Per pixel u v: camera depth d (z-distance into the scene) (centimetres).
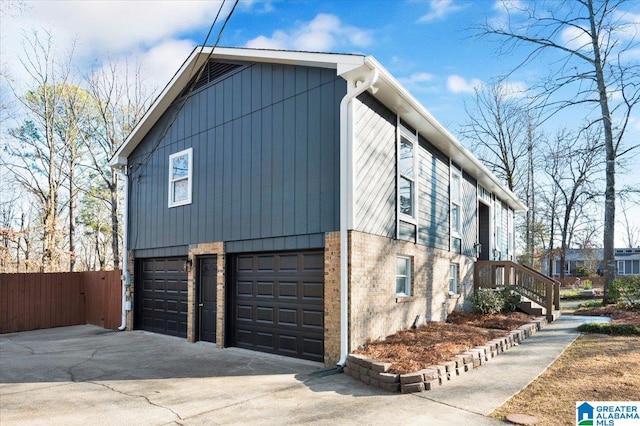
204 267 1090
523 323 1109
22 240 2339
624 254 4438
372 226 837
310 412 532
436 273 1155
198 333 1079
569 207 3000
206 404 575
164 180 1216
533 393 575
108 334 1236
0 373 766
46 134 2298
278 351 889
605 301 1609
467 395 576
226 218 1007
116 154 1331
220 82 1064
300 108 875
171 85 1144
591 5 1545
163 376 730
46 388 664
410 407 538
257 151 952
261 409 549
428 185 1134
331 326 777
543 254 3259
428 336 869
